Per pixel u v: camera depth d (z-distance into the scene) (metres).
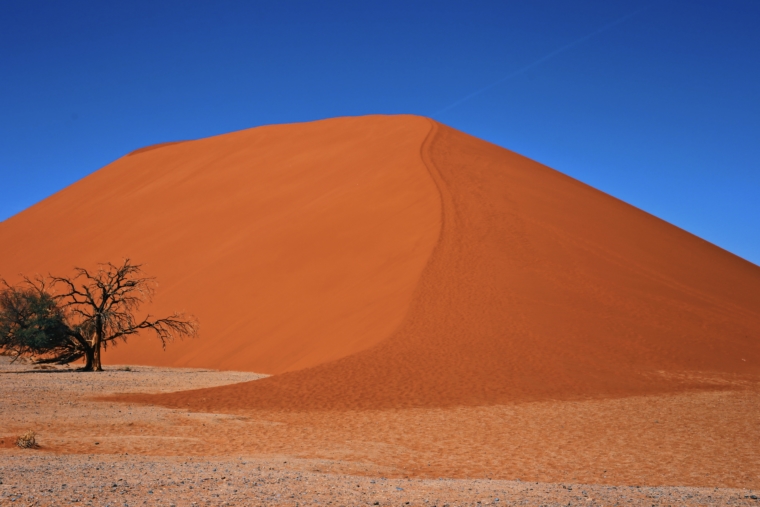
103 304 33.44
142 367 34.09
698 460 13.95
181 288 40.56
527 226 37.94
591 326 28.42
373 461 13.16
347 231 39.56
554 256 35.12
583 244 38.09
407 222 38.00
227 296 37.69
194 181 60.38
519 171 50.66
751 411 19.59
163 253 47.09
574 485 10.30
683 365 25.94
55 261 52.62
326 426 17.14
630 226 45.62
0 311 32.59
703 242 53.78
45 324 32.00
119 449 13.24
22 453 12.00
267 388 22.27
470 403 20.16
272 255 39.91
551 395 21.31
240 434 15.81
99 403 20.23
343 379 22.77
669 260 40.94
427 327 27.23
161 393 22.55
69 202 67.94
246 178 57.41
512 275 32.06
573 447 15.11
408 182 43.34
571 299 30.84
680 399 21.25
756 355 28.36
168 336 34.75
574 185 54.66
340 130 63.91
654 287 34.66
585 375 23.61
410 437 15.95
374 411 19.17
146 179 66.50
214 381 26.61
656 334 28.77
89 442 13.87
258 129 71.75
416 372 23.28
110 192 66.44
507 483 10.27
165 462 11.31
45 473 8.98
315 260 37.66
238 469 10.53
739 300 37.12
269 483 9.00
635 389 22.47
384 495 8.47
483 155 52.34
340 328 29.70
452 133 58.25
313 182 51.22
